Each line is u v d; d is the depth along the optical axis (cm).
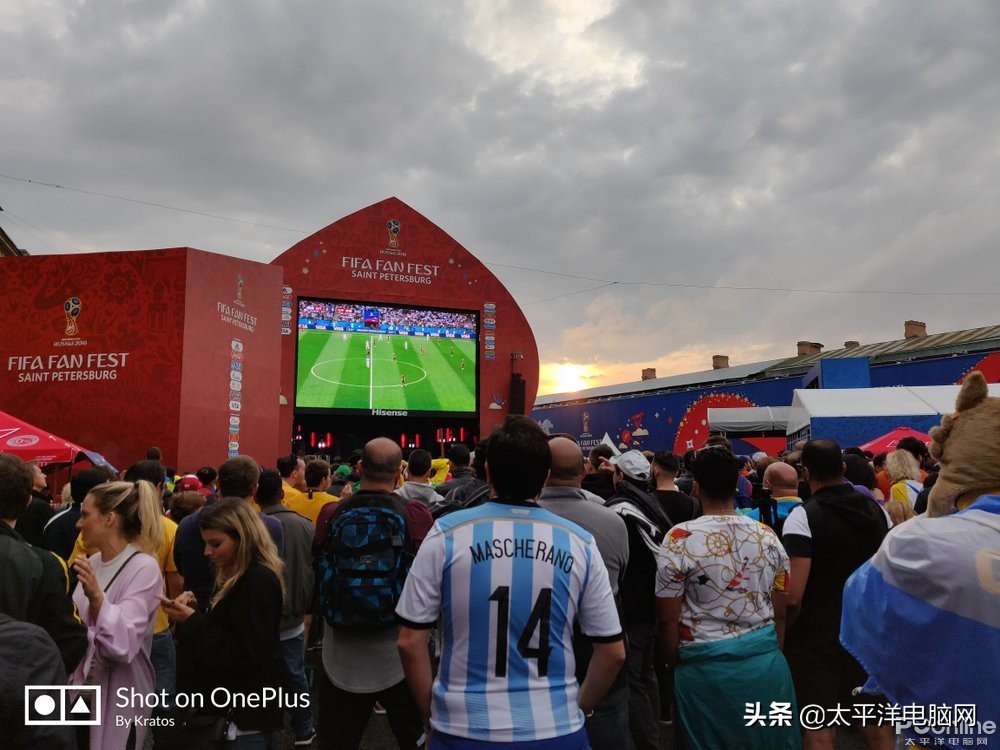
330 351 2869
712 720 304
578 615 241
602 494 529
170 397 1603
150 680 337
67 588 285
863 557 369
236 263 1848
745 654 307
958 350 2719
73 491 498
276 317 2042
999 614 151
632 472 443
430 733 227
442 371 3011
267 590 318
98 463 918
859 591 179
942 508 174
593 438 3947
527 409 3091
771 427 2222
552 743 217
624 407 3803
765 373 3675
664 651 328
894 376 2764
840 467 382
